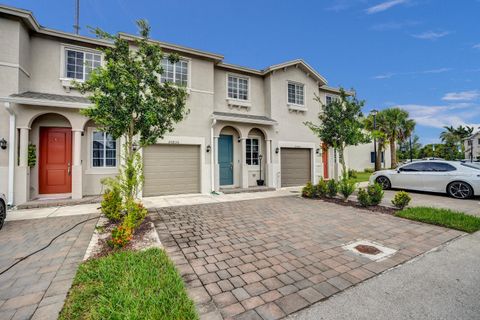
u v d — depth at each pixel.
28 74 7.79
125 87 4.50
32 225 5.25
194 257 3.69
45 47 8.15
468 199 8.55
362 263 3.49
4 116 7.04
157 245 4.12
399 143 26.80
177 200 8.47
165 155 9.47
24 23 7.54
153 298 2.38
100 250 3.85
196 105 9.96
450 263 3.50
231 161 11.47
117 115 4.57
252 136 11.98
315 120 13.31
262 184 11.86
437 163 9.64
